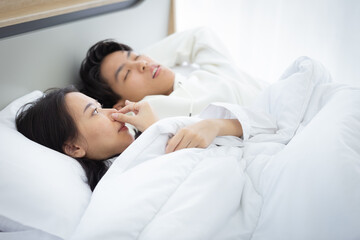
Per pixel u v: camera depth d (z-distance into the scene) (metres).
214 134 0.94
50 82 1.29
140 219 0.70
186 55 1.67
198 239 0.69
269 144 0.97
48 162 0.84
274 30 1.89
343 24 1.69
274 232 0.76
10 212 0.74
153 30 1.87
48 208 0.75
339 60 1.76
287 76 1.21
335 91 1.05
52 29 1.25
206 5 2.03
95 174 0.95
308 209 0.73
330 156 0.77
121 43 1.49
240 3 1.92
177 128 0.95
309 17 1.77
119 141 0.99
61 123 0.95
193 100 1.33
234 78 1.49
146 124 1.01
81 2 1.33
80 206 0.79
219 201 0.76
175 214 0.71
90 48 1.42
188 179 0.78
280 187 0.79
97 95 1.40
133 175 0.79
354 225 0.68
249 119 1.02
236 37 2.03
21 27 1.14
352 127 0.84
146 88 1.39
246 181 0.86
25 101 1.10
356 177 0.73
